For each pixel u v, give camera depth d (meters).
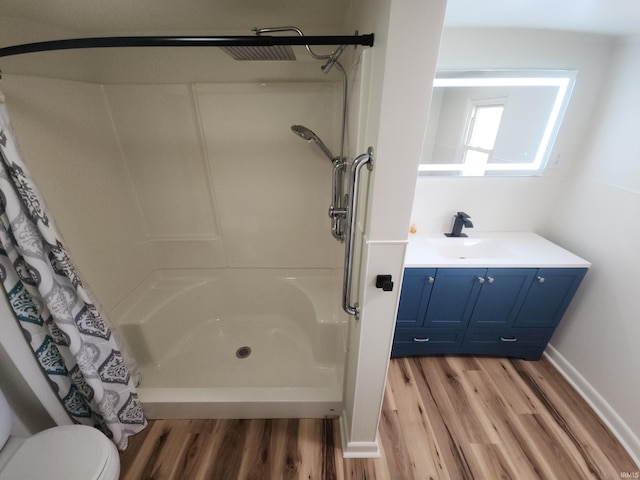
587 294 1.56
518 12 1.17
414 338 1.74
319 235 1.86
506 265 1.47
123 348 1.39
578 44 1.43
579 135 1.59
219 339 1.87
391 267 0.83
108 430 1.26
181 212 1.78
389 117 0.64
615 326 1.41
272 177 1.70
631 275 1.34
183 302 1.82
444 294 1.57
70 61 1.31
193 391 1.38
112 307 1.56
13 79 1.07
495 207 1.79
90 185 1.42
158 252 1.87
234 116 1.54
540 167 1.67
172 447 1.30
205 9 1.15
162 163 1.65
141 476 1.20
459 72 1.50
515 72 1.49
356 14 0.99
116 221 1.59
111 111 1.52
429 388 1.63
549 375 1.71
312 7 1.15
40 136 1.17
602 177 1.48
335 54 1.02
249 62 1.44
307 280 1.93
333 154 1.63
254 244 1.88
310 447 1.30
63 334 1.01
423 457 1.29
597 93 1.50
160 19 1.24
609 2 1.00
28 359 1.06
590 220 1.55
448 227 1.85
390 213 0.75
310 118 1.56
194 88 1.48
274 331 1.92
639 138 1.31
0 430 0.94
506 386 1.64
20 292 0.98
